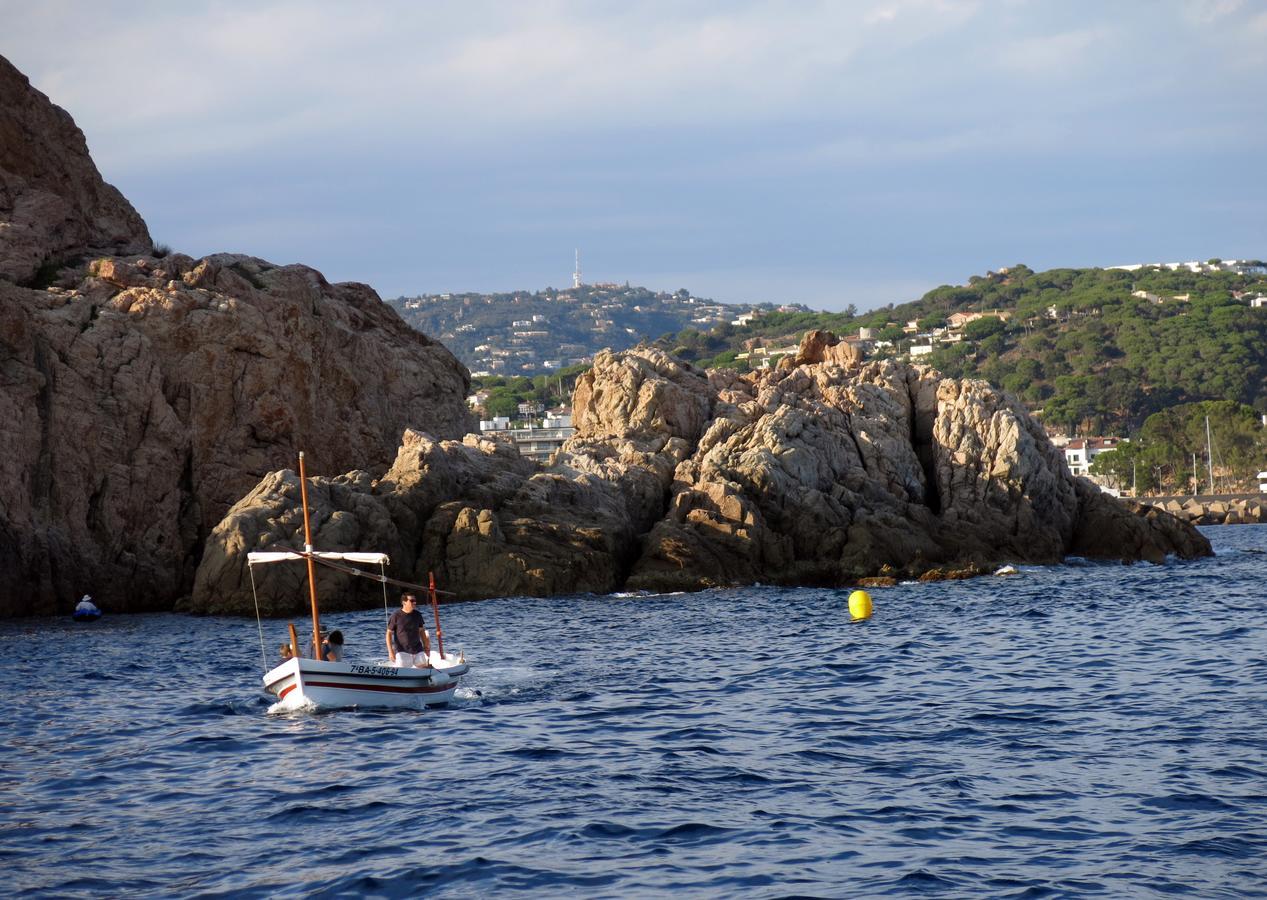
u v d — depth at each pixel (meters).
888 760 22.16
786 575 60.81
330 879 15.84
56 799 20.33
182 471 61.25
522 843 17.23
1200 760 21.25
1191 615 44.34
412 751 23.62
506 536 58.88
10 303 56.47
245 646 42.03
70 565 55.62
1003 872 15.70
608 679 32.72
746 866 16.14
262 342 64.00
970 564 63.81
